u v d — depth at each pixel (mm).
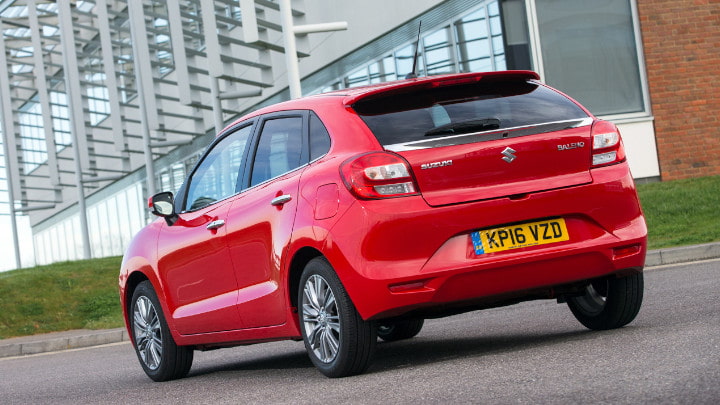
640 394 3939
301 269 5848
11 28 35844
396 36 23438
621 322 6121
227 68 21906
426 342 7359
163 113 26375
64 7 29781
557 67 19031
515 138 5410
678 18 18672
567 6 19016
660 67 18688
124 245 37844
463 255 5254
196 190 7027
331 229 5375
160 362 7227
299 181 5734
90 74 35344
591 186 5480
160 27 27328
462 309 5570
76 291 15547
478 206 5270
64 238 42969
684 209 15055
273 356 8125
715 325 5684
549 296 5715
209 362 8453
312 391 5188
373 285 5191
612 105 18938
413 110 5543
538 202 5359
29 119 41500
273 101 27078
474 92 5684
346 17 24781
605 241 5477
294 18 22406
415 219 5191
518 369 4938
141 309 7426
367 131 5453
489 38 20703
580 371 4637
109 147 36156
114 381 7625
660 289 8672
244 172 6434
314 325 5695
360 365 5504
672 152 18625
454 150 5309
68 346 12797
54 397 6824
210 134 30422
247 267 6207
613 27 18922
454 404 4207
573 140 5508
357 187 5273
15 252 37750
